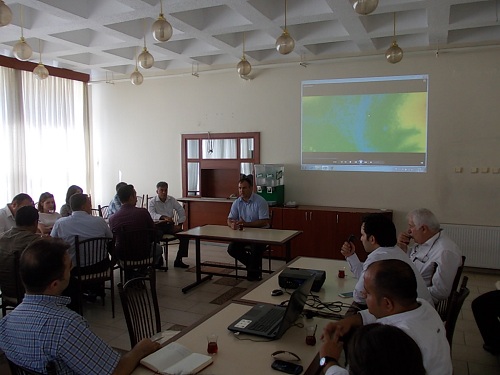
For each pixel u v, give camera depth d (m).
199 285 4.79
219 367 1.62
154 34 3.18
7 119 6.12
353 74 5.92
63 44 5.48
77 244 3.60
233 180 6.98
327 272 2.98
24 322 1.52
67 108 7.19
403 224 5.79
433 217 2.87
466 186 5.45
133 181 7.66
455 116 5.44
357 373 0.98
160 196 5.88
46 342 1.47
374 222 2.35
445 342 1.49
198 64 6.82
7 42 5.53
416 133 5.63
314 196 6.27
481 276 5.22
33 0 3.91
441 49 5.38
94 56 6.74
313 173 6.25
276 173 6.19
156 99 7.34
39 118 6.65
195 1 3.95
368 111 5.87
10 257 3.13
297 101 6.27
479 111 5.33
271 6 4.46
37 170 6.64
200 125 7.01
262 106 6.51
